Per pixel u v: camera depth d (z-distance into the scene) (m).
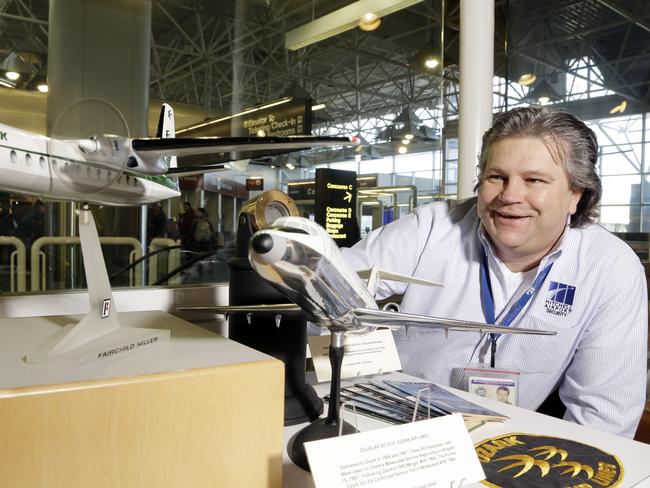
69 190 0.71
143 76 4.01
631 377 0.96
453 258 1.10
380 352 0.90
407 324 0.58
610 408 0.95
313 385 0.88
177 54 5.72
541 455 0.63
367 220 3.18
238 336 0.70
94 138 0.68
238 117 3.84
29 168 0.65
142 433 0.41
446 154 3.25
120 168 0.71
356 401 0.77
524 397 1.06
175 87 5.78
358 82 7.78
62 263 1.41
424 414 0.72
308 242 0.49
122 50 3.91
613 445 0.67
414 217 1.19
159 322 0.69
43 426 0.38
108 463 0.40
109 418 0.40
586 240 1.03
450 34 3.15
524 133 0.88
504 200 0.89
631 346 0.97
